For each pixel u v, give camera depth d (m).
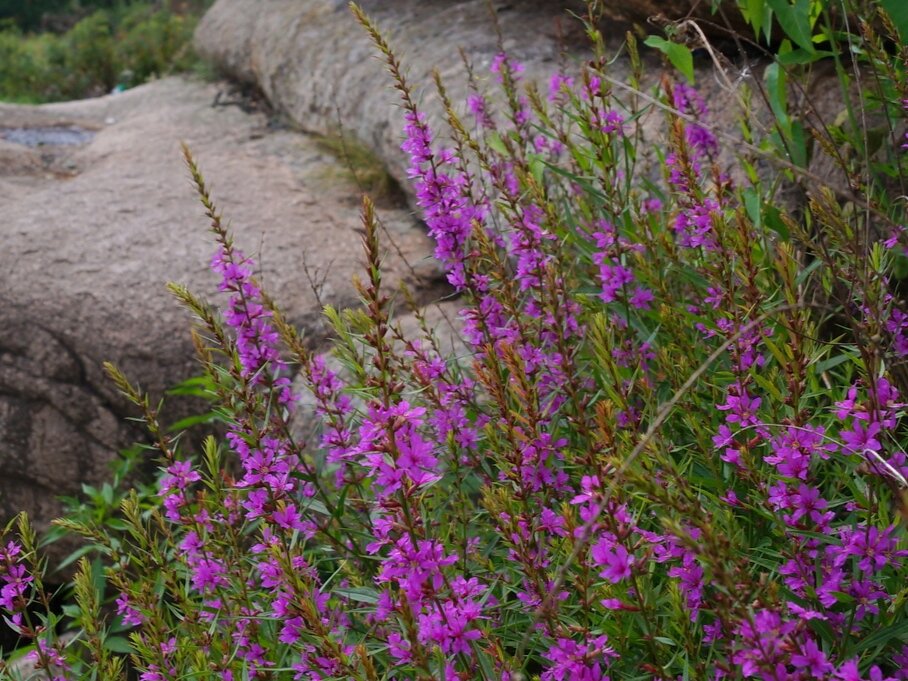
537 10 5.29
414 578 1.62
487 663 1.66
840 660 1.63
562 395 2.27
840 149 2.97
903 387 1.96
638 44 4.35
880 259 2.20
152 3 16.62
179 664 2.21
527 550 1.80
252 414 2.19
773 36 3.58
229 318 2.35
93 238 4.70
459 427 2.32
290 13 6.79
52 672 2.40
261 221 4.95
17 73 11.13
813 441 1.71
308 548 2.86
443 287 4.50
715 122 3.52
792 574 1.71
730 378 2.16
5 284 4.41
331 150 5.89
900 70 2.61
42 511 4.25
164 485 2.38
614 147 2.85
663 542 1.74
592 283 2.65
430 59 5.18
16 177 5.77
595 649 1.66
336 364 3.61
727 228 2.28
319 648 1.89
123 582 2.32
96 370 4.26
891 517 1.89
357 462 2.14
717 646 1.79
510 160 3.04
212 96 7.26
